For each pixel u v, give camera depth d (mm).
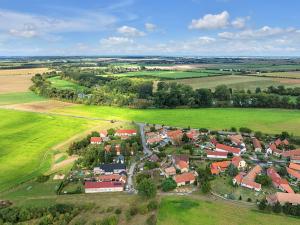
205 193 115250
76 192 118938
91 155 147750
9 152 161875
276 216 98625
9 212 103938
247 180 121312
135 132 188125
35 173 136500
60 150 165250
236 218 97188
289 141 171125
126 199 111875
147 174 128875
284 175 131375
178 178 123000
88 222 97750
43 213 104125
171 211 101562
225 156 150125
